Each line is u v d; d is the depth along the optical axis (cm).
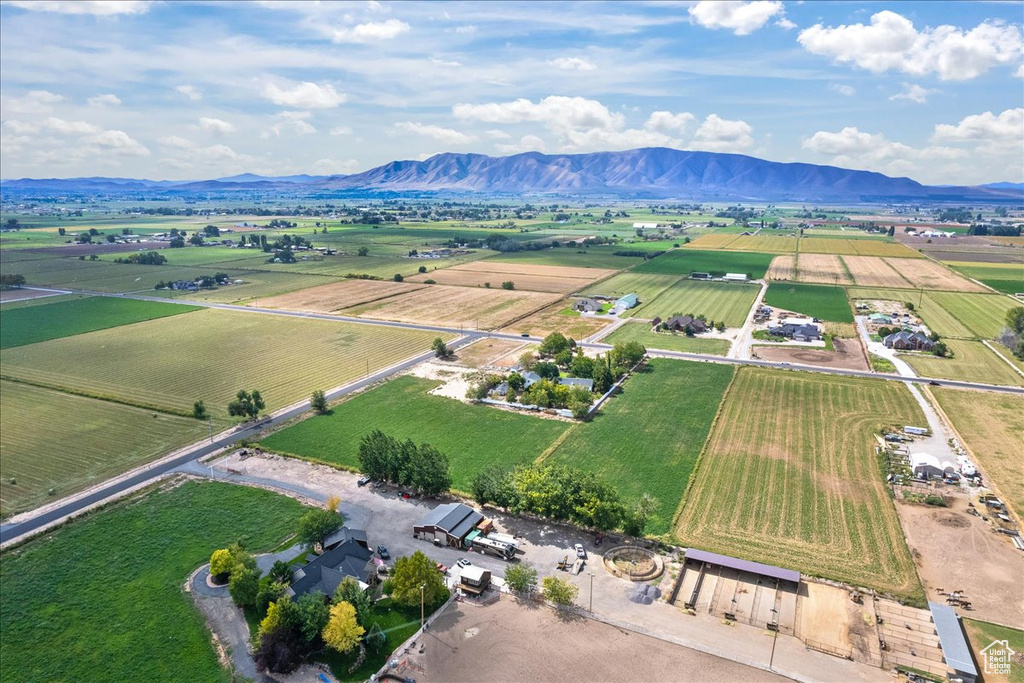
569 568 9331
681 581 9012
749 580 9012
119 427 14325
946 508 10719
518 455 12775
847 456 12594
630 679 7288
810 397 15800
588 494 10081
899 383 16800
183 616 8400
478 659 7631
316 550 9775
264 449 13212
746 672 7369
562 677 7331
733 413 14838
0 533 10250
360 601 8225
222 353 19812
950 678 7225
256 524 10519
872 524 10269
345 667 7600
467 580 8825
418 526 10162
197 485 11788
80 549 9819
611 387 16550
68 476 12106
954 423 14150
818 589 8775
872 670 7381
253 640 7975
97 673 7438
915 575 9012
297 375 17700
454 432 13925
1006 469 12012
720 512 10656
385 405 15488
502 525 10525
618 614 8394
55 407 15462
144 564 9462
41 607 8538
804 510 10675
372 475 11912
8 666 7512
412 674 7412
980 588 8769
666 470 12075
